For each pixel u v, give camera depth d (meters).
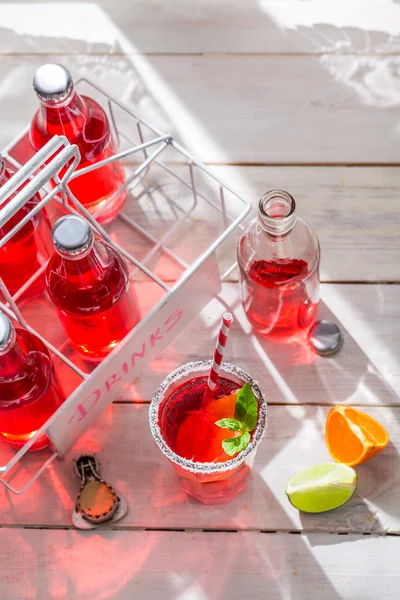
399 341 1.09
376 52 1.25
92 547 1.00
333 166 1.18
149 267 1.12
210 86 1.24
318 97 1.23
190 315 1.07
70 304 0.90
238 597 0.98
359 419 1.01
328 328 1.09
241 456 0.86
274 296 1.00
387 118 1.21
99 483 1.01
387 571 0.98
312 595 0.98
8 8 1.29
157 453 1.04
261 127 1.21
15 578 0.99
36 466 1.03
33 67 1.26
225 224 1.11
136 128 1.21
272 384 1.07
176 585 0.99
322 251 1.14
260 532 1.01
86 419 1.01
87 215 0.88
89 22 1.28
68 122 0.94
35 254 1.04
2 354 0.81
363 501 1.01
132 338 0.95
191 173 1.07
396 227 1.15
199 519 1.01
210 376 0.88
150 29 1.28
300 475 0.99
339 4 1.28
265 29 1.27
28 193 0.76
